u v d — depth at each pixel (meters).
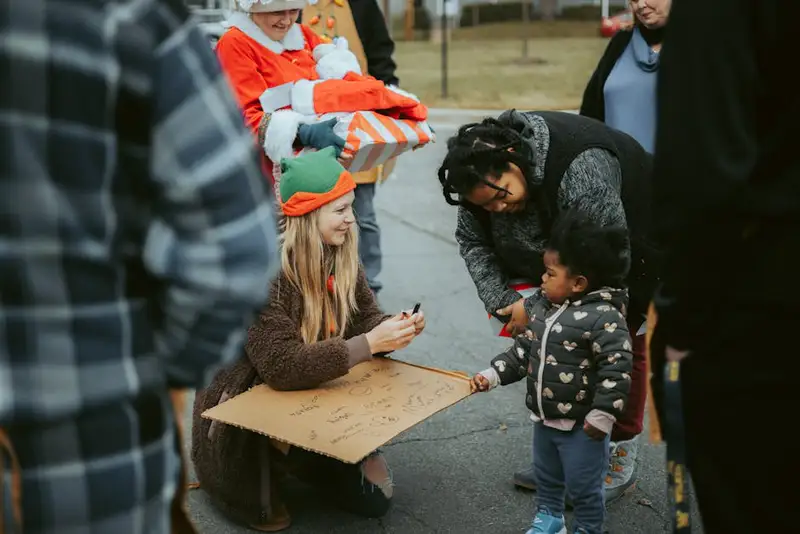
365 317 3.25
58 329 1.29
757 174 1.62
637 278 2.90
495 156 2.67
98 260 1.31
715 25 1.55
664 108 1.61
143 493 1.38
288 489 3.39
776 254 1.62
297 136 3.64
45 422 1.30
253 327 2.98
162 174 1.35
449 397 2.96
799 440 1.66
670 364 1.87
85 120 1.26
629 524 3.12
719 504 1.78
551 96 12.69
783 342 1.63
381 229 7.14
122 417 1.36
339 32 4.71
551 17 26.23
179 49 1.34
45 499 1.32
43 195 1.25
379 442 2.66
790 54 1.56
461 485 3.40
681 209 1.59
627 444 3.23
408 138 3.82
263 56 3.86
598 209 2.72
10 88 1.23
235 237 1.38
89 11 1.26
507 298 3.02
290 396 2.97
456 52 19.69
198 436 3.12
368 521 3.16
